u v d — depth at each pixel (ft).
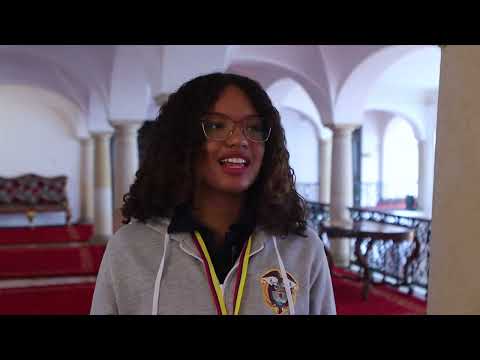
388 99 49.21
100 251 34.81
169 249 4.30
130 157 30.27
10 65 33.91
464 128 6.01
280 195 4.70
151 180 4.58
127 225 4.58
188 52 20.77
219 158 4.34
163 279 4.16
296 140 59.41
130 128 29.99
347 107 29.12
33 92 48.96
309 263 4.57
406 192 64.59
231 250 4.48
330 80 28.45
